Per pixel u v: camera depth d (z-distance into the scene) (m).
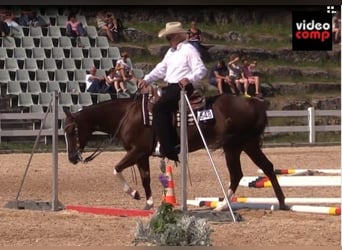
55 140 13.77
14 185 18.02
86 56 34.31
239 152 13.64
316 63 39.44
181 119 12.36
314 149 28.16
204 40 39.50
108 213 13.16
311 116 30.56
